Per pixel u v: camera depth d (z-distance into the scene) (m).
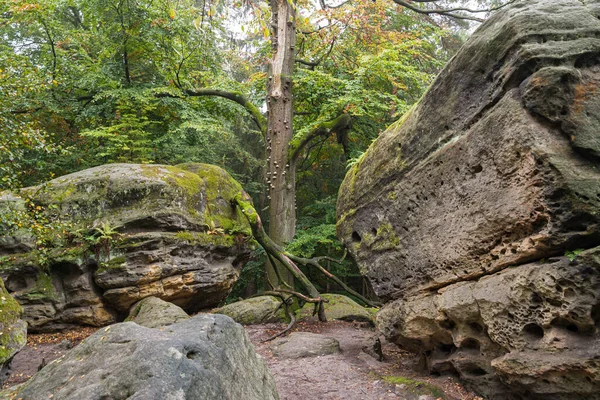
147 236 9.25
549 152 3.70
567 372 3.66
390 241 6.18
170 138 15.23
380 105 14.37
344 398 5.17
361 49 16.95
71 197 9.39
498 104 4.24
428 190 5.38
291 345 7.43
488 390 4.75
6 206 8.70
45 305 8.89
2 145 6.02
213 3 5.06
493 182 4.32
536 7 4.21
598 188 3.57
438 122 5.18
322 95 15.81
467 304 4.74
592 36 3.99
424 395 5.01
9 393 2.98
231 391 3.01
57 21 13.99
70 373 2.94
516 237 4.14
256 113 16.03
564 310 3.64
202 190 10.75
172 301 9.85
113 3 13.99
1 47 14.07
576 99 3.80
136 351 2.83
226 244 10.73
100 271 8.96
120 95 14.01
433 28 17.53
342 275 17.31
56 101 13.63
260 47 18.42
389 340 6.46
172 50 14.96
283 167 14.91
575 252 3.61
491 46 4.35
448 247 5.05
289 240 14.74
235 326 3.80
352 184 7.19
